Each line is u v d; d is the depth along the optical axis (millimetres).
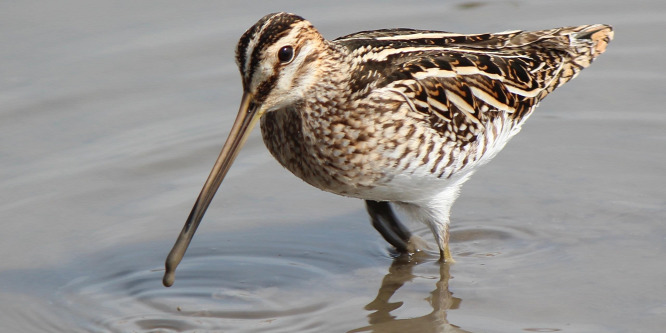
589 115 15477
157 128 15258
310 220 13438
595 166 14234
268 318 11219
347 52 11172
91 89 15891
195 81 16156
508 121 12148
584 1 17844
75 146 14844
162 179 14273
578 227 12805
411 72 11367
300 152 11336
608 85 16141
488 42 12633
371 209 12500
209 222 13367
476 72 11812
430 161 11281
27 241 12805
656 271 11688
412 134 11102
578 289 11453
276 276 12133
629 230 12633
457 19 17266
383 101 11055
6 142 14867
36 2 17641
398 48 11617
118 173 14281
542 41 12906
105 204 13656
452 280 11891
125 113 15562
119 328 11023
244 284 11953
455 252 12539
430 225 12117
